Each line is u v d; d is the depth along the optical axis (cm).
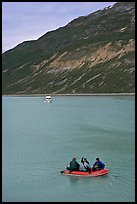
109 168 3238
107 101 13400
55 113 9556
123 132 5438
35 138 5125
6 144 4650
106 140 4744
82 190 2641
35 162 3541
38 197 2503
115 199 2442
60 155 3859
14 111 10794
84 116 8294
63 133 5575
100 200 2430
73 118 7975
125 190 2620
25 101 16925
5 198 2483
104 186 2730
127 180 2856
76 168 3069
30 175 3066
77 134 5394
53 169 3259
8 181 2900
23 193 2591
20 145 4553
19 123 7338
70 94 19175
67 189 2672
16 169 3278
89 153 3922
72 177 2991
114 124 6469
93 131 5666
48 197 2502
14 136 5397
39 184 2805
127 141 4638
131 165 3341
